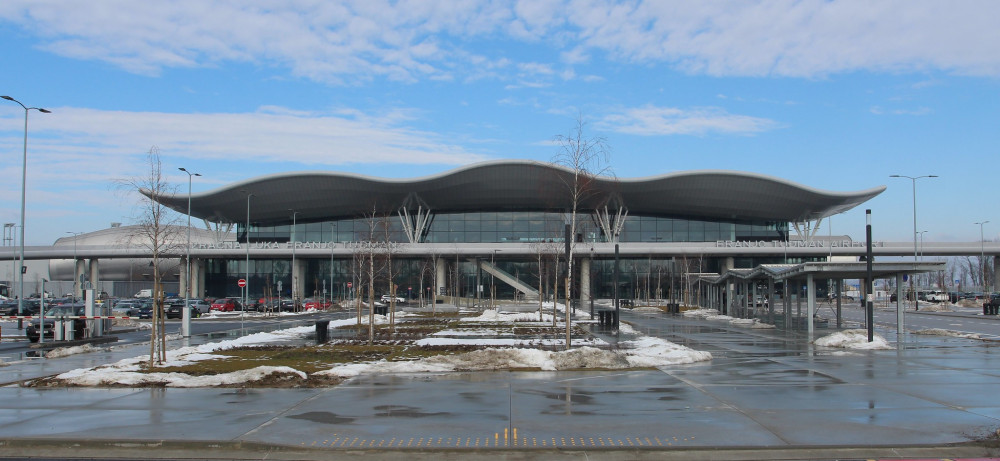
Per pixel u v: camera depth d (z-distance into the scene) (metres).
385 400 12.91
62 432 10.28
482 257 91.19
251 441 9.67
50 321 29.00
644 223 97.12
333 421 11.04
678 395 13.44
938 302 88.31
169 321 46.50
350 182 89.00
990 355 21.44
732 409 11.98
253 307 68.00
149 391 14.04
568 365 17.98
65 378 15.25
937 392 13.81
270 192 90.06
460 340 27.08
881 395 13.45
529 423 10.87
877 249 87.56
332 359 20.20
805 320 37.75
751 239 97.88
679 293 92.50
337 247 89.31
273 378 15.36
